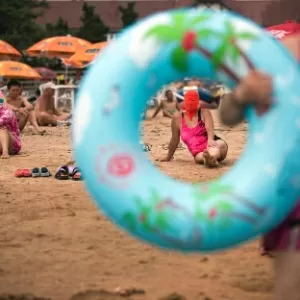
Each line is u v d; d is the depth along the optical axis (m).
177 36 3.76
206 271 5.09
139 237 3.82
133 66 3.78
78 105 3.84
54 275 4.99
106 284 4.77
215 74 3.77
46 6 49.06
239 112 3.88
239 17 3.89
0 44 29.86
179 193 3.74
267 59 3.67
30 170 9.94
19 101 17.33
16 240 5.96
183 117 10.98
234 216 3.62
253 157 3.70
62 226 6.46
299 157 3.61
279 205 3.62
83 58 29.36
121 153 3.74
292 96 3.62
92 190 3.82
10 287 4.71
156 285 4.76
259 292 4.64
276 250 3.75
